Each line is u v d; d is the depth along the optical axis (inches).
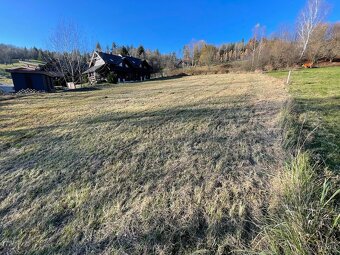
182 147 131.2
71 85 785.6
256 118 183.5
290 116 168.6
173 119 199.6
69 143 149.7
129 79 1149.1
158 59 1883.6
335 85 313.9
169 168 105.7
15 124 211.5
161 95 385.4
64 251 61.0
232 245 59.0
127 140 149.4
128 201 81.6
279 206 69.4
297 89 299.6
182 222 68.9
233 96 313.0
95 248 61.4
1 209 81.1
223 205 75.4
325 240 51.2
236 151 119.9
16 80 590.6
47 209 79.5
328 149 104.0
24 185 97.2
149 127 178.2
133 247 60.9
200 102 280.7
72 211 77.6
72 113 254.2
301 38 908.6
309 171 78.3
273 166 99.7
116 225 69.5
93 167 111.2
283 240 52.9
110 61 1043.9
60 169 110.9
